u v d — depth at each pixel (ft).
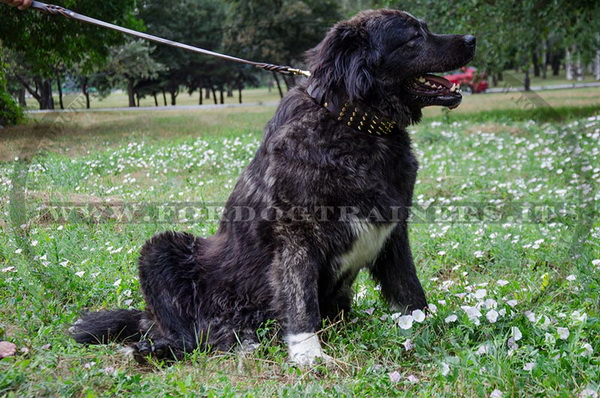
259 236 11.73
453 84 12.47
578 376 9.28
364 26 11.78
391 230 12.02
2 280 14.79
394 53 11.78
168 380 9.80
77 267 15.94
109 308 13.97
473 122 50.72
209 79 121.08
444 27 44.80
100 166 31.83
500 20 44.45
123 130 49.03
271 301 11.84
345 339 11.29
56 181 27.02
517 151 35.22
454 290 13.74
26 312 12.56
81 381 9.19
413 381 9.31
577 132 36.32
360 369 10.05
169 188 27.12
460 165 32.19
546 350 10.07
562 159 30.35
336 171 11.00
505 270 15.85
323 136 11.20
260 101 127.13
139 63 78.84
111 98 126.41
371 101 11.53
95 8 43.88
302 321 11.21
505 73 50.49
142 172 31.73
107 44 47.88
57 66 54.24
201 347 12.21
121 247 17.52
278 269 11.46
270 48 107.34
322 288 12.08
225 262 12.39
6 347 10.61
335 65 11.39
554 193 23.91
